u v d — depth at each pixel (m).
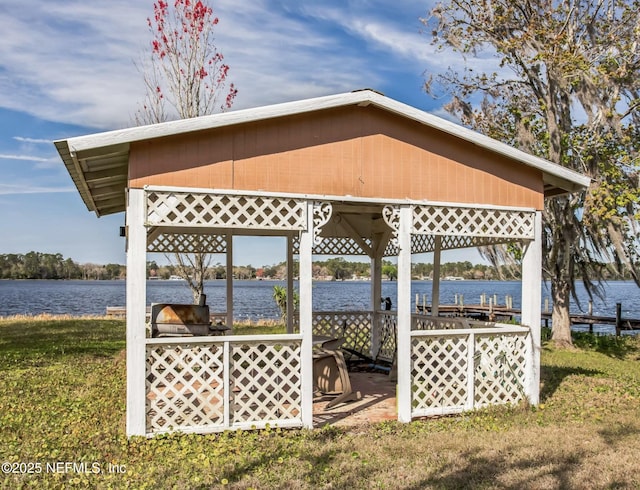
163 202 6.05
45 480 4.83
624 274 14.90
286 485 4.73
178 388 8.10
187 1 13.52
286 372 8.76
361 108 6.92
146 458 5.41
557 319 16.48
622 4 14.71
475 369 7.61
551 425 6.85
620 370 12.48
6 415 7.02
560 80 14.38
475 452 5.69
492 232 7.50
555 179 7.97
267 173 6.45
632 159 14.15
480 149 7.47
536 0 15.41
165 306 7.45
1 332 17.80
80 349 13.69
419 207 7.12
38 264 109.94
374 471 5.12
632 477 4.93
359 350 11.84
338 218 11.07
